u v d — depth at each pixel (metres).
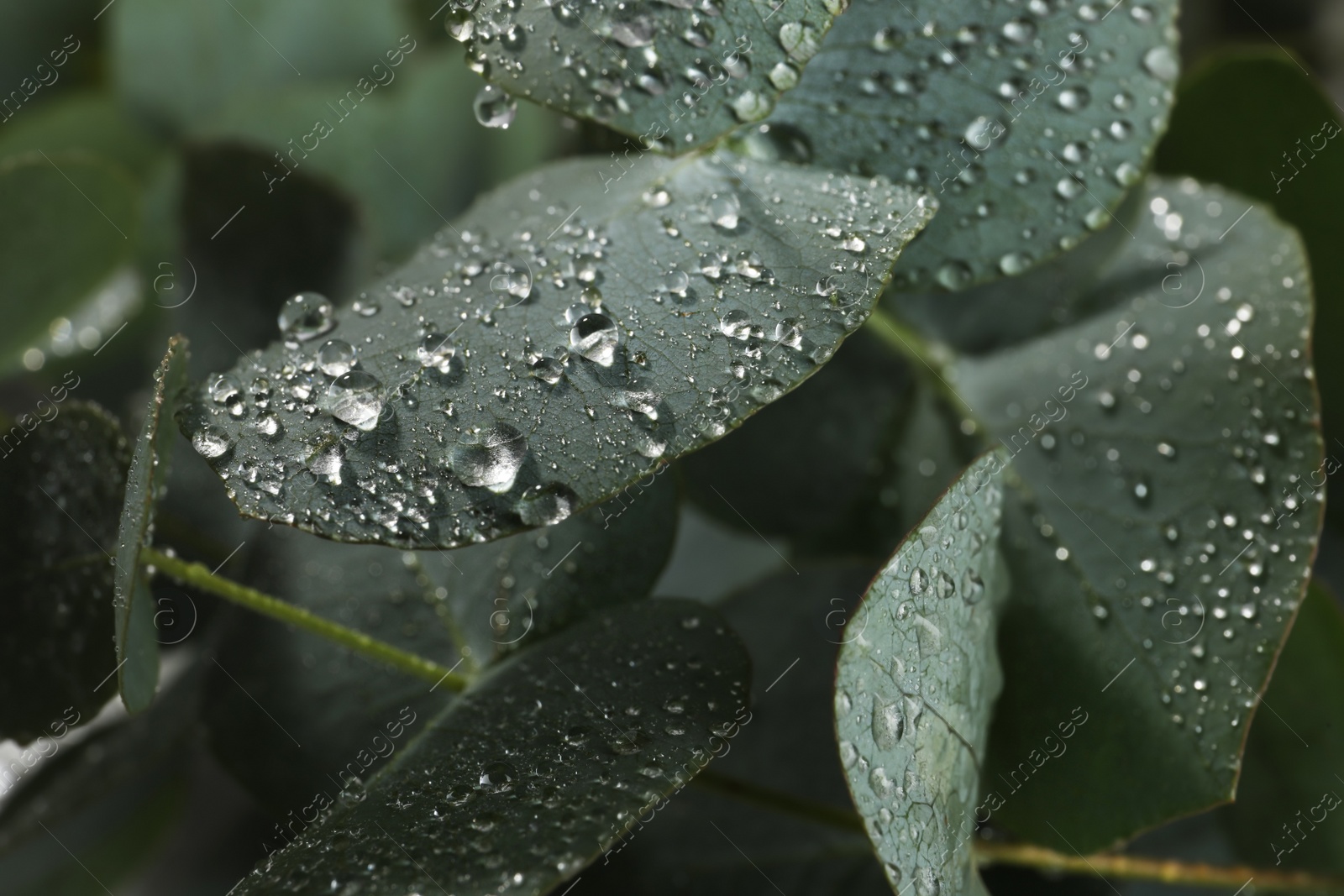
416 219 0.38
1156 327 0.33
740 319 0.30
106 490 0.32
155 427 0.30
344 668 0.33
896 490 0.35
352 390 0.31
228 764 0.33
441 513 0.30
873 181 0.31
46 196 0.36
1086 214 0.32
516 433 0.30
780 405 0.35
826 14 0.31
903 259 0.32
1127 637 0.32
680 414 0.30
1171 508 0.33
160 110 0.40
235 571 0.34
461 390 0.30
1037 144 0.32
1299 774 0.34
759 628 0.35
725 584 0.38
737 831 0.34
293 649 0.33
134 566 0.30
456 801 0.31
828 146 0.32
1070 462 0.33
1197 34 0.43
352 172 0.38
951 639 0.31
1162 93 0.32
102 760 0.35
